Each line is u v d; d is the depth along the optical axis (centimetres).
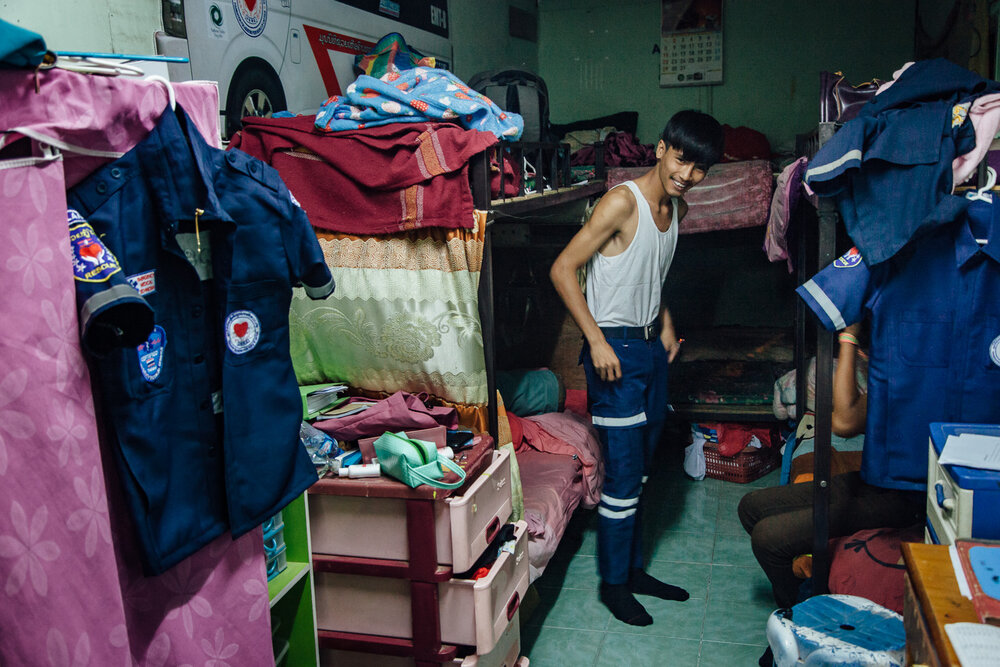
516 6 527
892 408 212
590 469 328
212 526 138
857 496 245
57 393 109
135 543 128
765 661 248
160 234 125
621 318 276
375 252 223
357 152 217
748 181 413
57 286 108
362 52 329
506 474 224
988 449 171
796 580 257
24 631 114
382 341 227
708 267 505
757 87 540
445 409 219
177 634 138
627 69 560
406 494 189
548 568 327
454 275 218
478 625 192
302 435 202
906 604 146
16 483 110
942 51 455
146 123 123
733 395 424
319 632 207
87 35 192
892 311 208
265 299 144
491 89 327
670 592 298
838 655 176
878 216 200
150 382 124
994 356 202
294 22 281
